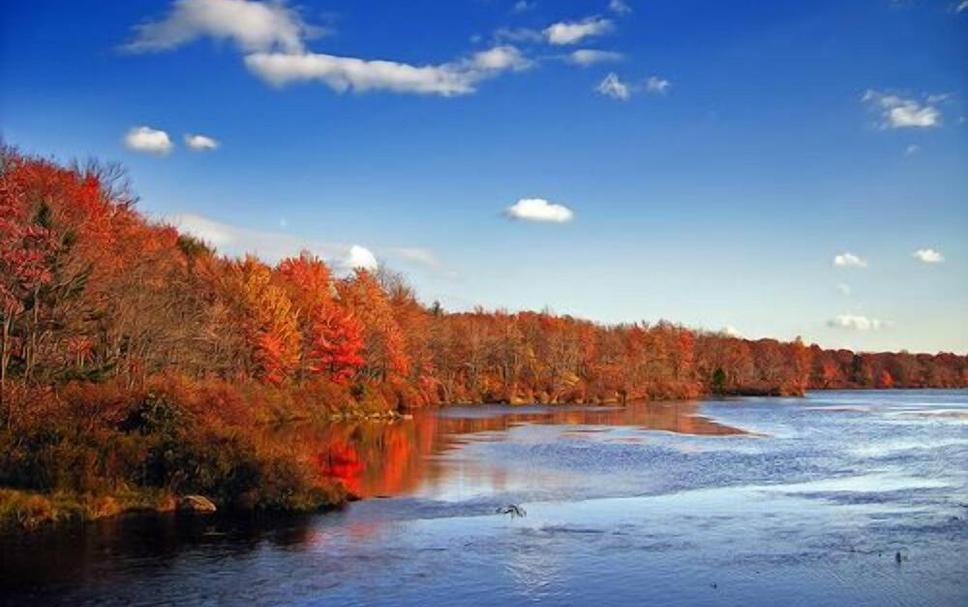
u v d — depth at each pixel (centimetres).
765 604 1950
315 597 1995
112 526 2745
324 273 9488
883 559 2345
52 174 5025
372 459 4784
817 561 2328
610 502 3331
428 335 12012
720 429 7188
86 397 3538
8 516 2728
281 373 7812
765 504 3272
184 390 4134
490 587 2084
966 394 17650
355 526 2825
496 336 13488
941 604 1945
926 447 5522
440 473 4194
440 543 2566
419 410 10262
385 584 2106
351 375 9000
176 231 7825
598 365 14425
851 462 4691
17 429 3216
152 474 3186
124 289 5131
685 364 16762
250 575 2181
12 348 4119
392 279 12688
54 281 4181
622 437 6325
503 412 9900
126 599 1962
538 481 3919
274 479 3170
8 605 1911
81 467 3039
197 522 2845
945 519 2920
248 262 7850
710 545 2531
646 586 2094
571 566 2284
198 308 6675
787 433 6731
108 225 5422
